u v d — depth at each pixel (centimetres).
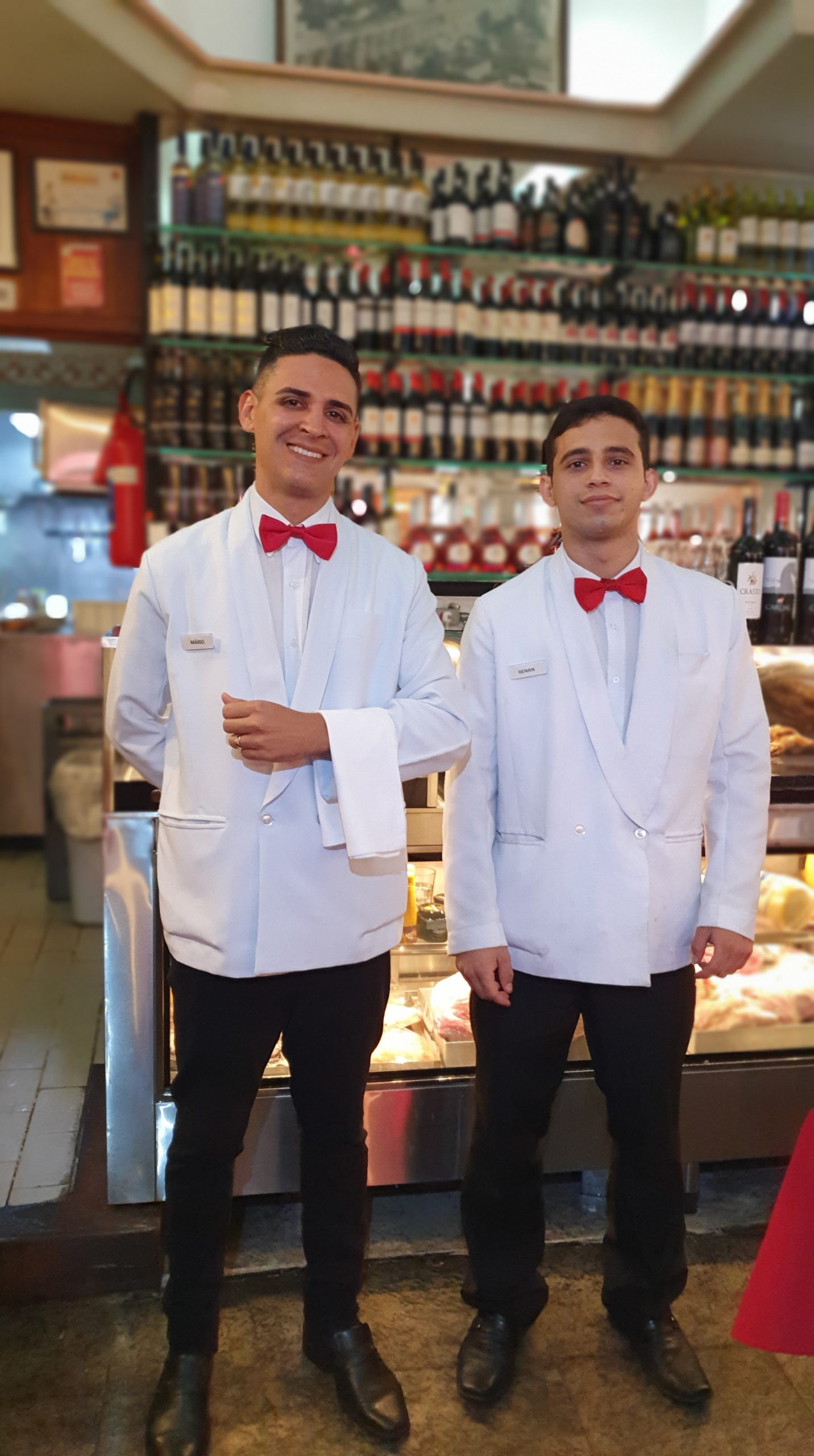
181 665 147
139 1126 190
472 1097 201
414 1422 159
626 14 463
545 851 159
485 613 167
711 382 451
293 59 437
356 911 149
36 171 425
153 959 188
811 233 447
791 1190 124
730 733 166
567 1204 215
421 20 445
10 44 362
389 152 431
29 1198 197
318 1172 158
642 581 159
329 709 147
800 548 229
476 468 445
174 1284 154
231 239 415
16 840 485
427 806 202
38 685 475
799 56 366
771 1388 167
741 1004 227
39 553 587
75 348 484
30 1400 162
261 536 146
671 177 461
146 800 186
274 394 144
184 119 416
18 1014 293
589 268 440
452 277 437
